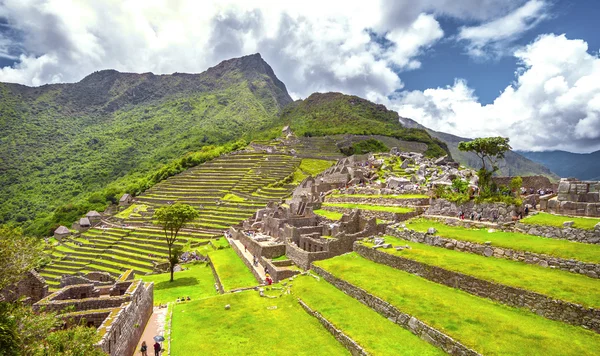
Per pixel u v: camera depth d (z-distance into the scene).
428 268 29.41
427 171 73.62
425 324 22.30
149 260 72.81
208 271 55.25
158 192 128.75
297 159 136.12
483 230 34.38
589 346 18.14
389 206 51.12
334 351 23.48
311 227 49.41
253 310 31.08
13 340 15.20
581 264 24.19
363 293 28.55
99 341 18.73
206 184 125.38
